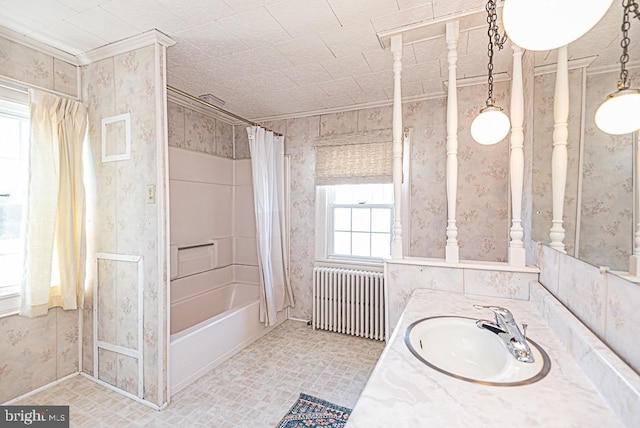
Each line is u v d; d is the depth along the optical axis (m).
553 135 1.27
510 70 2.15
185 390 2.05
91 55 2.05
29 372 1.95
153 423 1.72
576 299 1.05
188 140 3.10
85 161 2.15
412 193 2.78
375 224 3.09
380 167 2.91
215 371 2.29
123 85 1.97
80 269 2.09
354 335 2.94
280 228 3.24
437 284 1.69
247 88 2.61
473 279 1.62
